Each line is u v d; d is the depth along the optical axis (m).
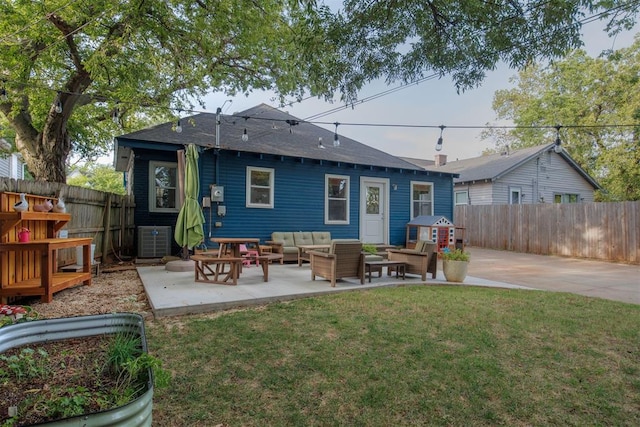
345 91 4.32
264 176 9.55
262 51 9.99
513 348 3.30
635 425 2.20
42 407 1.54
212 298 4.63
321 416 2.21
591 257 11.62
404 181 11.92
